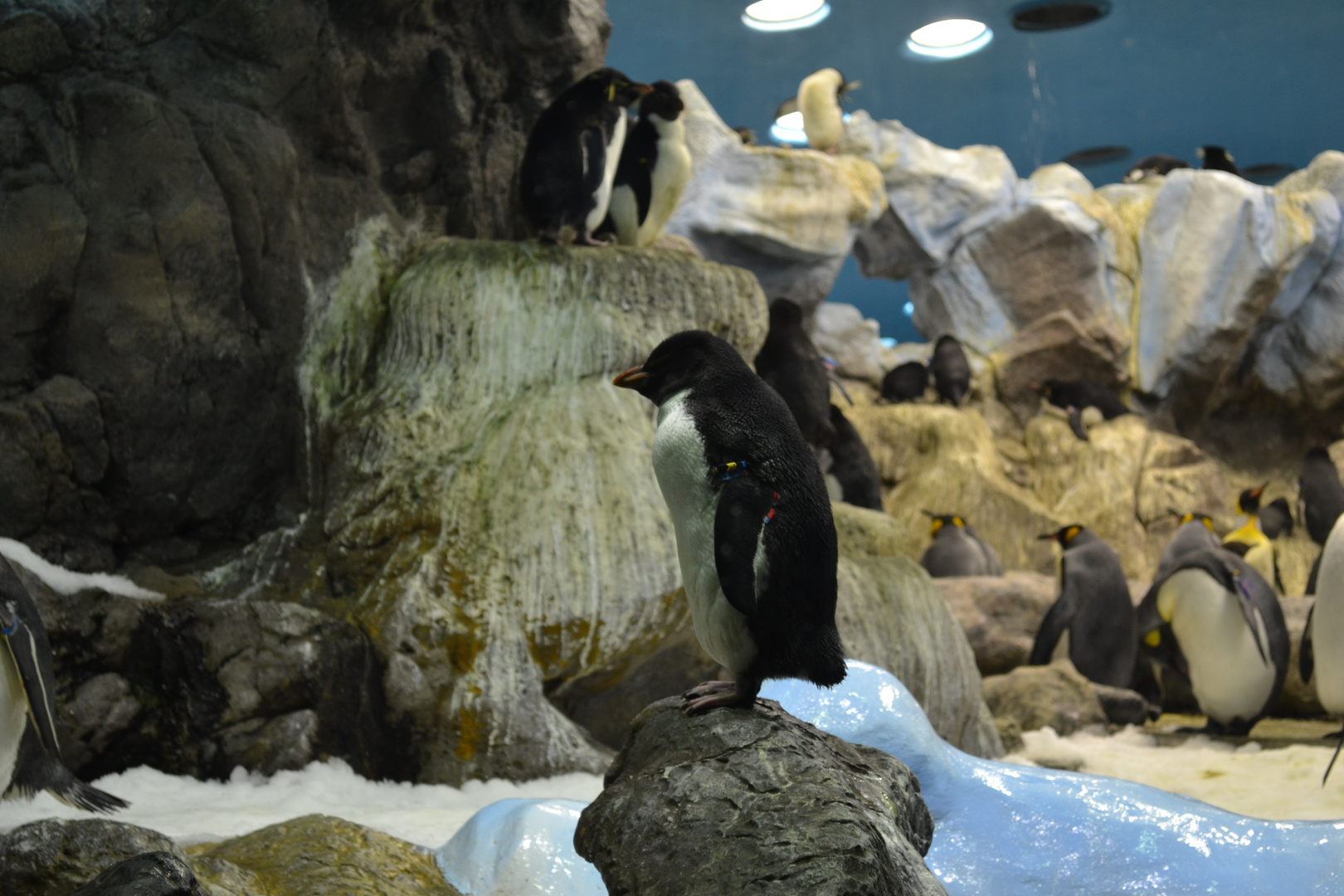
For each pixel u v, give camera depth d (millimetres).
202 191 6281
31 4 5918
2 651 3602
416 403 6551
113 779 5121
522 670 5875
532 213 7055
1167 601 8297
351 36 6977
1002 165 15336
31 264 5871
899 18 14656
